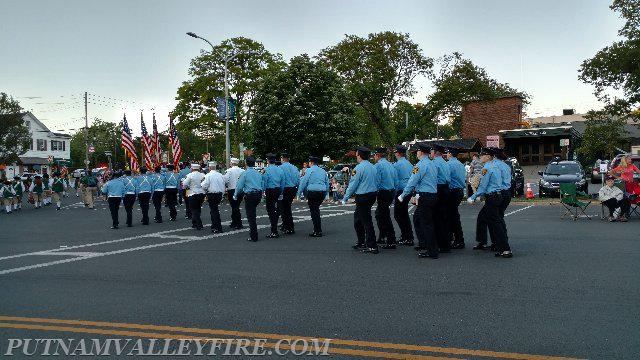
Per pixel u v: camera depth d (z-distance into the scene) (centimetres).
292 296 692
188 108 4281
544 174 2500
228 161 3088
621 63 3456
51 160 6069
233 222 1569
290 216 1391
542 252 991
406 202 1137
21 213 2448
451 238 1071
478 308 612
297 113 3453
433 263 912
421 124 3794
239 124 4262
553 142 4694
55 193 2659
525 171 4497
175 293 720
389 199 1093
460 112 5138
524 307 612
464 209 2039
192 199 1555
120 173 1688
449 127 6962
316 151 3522
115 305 660
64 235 1478
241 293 714
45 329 565
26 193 4572
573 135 4619
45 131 7331
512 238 1184
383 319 578
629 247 1020
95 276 853
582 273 792
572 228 1344
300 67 3559
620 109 3684
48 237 1438
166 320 591
